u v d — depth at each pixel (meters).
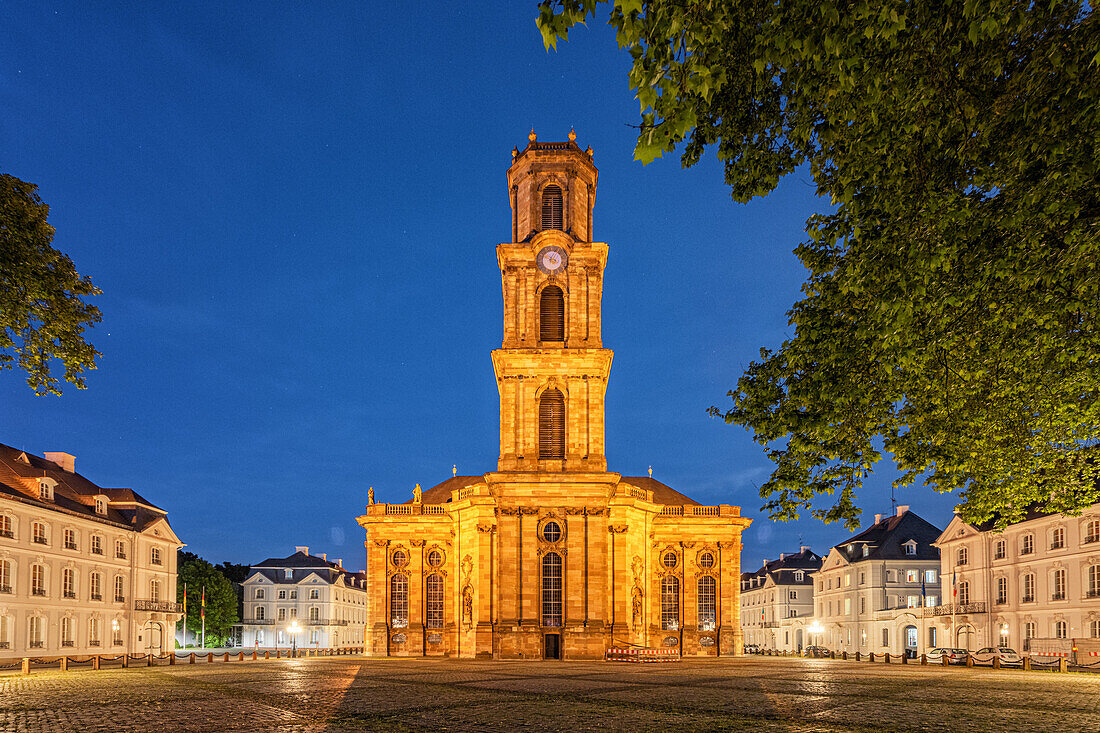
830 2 9.18
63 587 63.12
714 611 65.94
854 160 12.77
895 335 12.59
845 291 13.23
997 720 18.20
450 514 65.31
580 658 51.72
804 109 12.62
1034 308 12.31
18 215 17.33
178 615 79.31
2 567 56.50
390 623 64.69
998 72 11.31
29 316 17.91
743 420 16.69
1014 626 65.31
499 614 52.91
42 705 21.66
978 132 11.35
